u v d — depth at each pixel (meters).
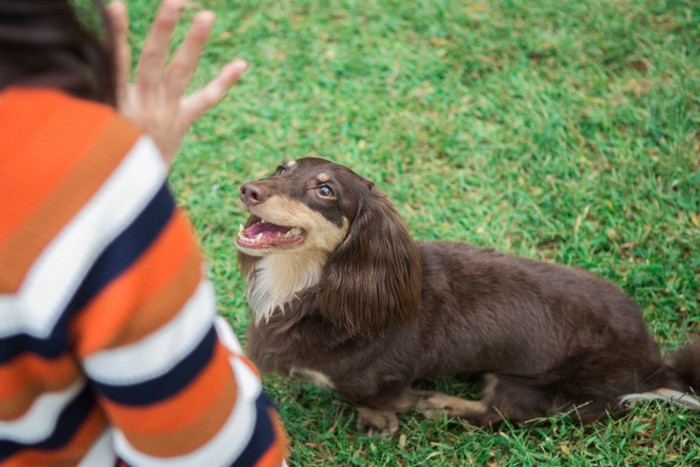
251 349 3.48
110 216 0.94
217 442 1.14
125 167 0.96
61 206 0.92
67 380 1.05
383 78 5.19
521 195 4.42
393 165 4.62
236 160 4.65
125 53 1.25
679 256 4.10
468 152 4.69
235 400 1.16
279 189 3.04
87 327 0.96
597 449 3.35
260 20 5.57
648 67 5.11
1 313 0.95
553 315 3.39
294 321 3.28
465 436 3.39
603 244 4.18
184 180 4.56
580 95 4.97
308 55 5.32
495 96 5.00
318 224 3.06
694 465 3.23
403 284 3.13
